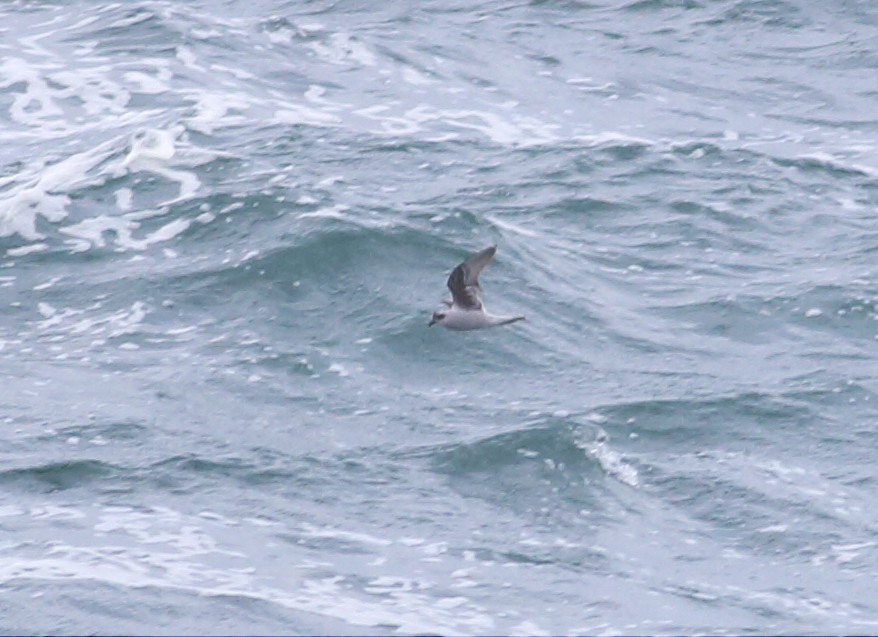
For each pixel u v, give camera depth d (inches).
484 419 3056.1
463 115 4576.8
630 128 4566.9
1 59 4790.8
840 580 2586.1
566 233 3868.1
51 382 3139.8
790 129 4638.3
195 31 5014.8
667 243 3846.0
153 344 3307.1
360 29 5236.2
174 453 2871.6
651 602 2490.2
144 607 2354.8
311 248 3607.3
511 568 2568.9
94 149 4153.5
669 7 5521.7
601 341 3388.3
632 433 3021.7
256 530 2632.9
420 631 2345.0
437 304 3462.1
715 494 2834.6
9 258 3651.6
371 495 2775.6
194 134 4242.1
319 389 3152.1
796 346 3390.7
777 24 5393.7
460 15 5447.8
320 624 2338.8
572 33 5315.0
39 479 2773.1
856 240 3885.3
